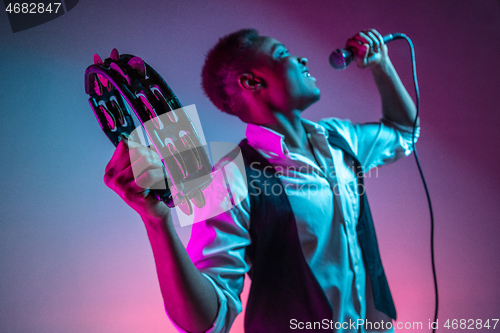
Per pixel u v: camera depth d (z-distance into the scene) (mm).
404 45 2865
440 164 2738
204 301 680
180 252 622
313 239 900
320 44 2719
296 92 980
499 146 2748
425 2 2848
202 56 2465
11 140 2328
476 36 2867
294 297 884
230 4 2533
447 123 2828
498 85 2867
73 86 2395
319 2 2717
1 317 2045
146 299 2129
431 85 2867
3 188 2283
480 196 2666
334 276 896
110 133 618
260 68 979
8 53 2316
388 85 1185
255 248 890
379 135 1167
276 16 2656
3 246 2213
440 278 2252
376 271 991
